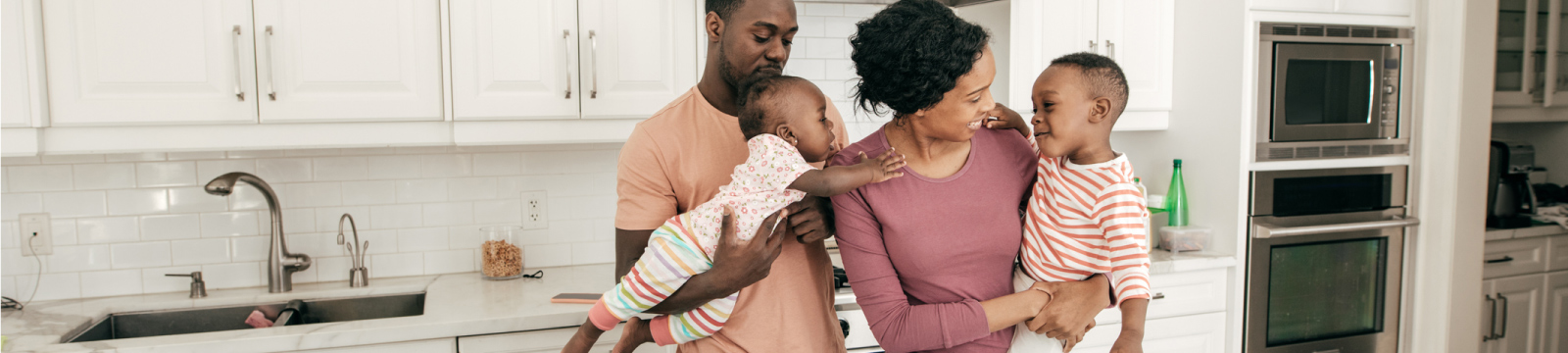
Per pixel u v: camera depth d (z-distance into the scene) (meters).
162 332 2.09
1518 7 2.35
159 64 1.82
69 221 2.12
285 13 1.87
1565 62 2.31
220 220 2.22
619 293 1.18
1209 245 2.49
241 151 2.21
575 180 2.46
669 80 2.08
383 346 1.84
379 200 2.32
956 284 1.07
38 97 1.76
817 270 1.26
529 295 2.10
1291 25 2.33
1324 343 2.53
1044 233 1.09
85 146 1.83
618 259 1.24
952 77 0.94
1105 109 1.03
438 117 1.97
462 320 1.86
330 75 1.90
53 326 1.90
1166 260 2.38
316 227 2.28
